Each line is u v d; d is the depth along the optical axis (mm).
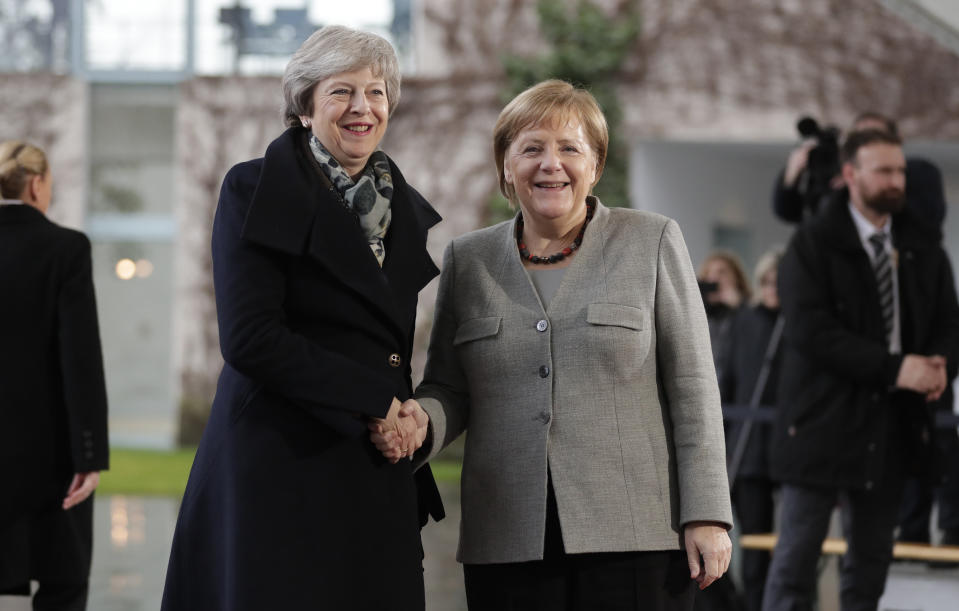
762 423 8422
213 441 3920
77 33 23422
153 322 23328
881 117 7703
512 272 4219
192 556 3900
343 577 3814
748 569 7926
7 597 7676
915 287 6141
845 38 20750
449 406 4254
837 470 6066
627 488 3980
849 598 6160
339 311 3857
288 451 3818
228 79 22859
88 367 5680
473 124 22078
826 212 6223
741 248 23562
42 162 5875
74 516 5773
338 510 3830
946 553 6449
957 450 7938
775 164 24078
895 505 6125
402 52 22594
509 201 4363
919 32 20453
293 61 4000
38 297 5645
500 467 4086
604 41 21391
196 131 22859
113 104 23500
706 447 3973
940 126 20406
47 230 5738
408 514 3986
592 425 4008
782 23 20984
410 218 4074
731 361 8953
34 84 23219
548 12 21656
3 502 5547
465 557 4145
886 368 5914
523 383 4102
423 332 20297
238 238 3814
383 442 3881
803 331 6125
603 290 4078
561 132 4105
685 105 21219
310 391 3732
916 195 7816
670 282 4102
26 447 5598
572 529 3945
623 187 21078
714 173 22625
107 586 8953
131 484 16078
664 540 3971
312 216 3842
